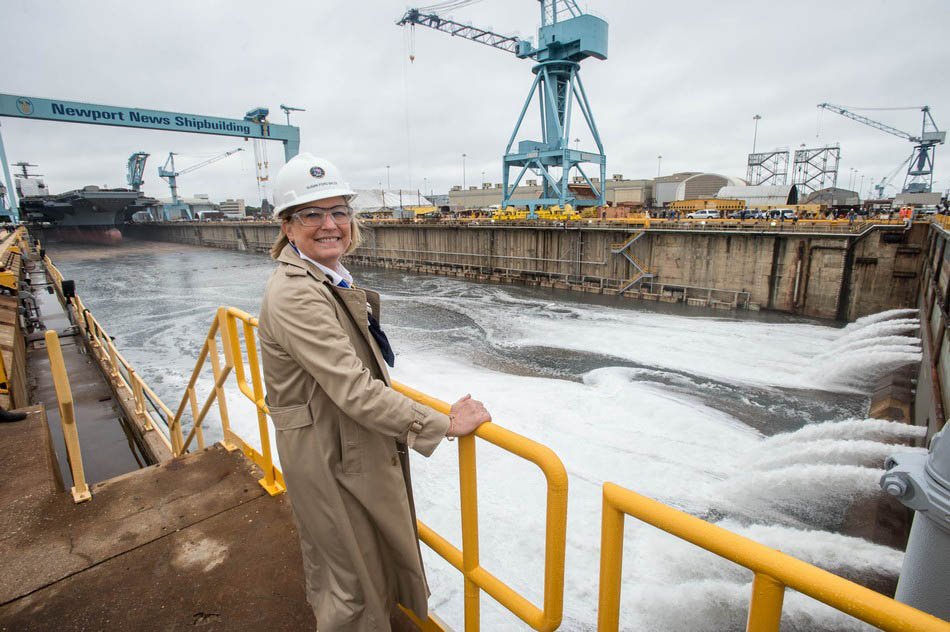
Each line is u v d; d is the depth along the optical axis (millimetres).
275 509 3400
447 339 23156
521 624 5973
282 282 1581
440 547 2107
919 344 17859
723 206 45438
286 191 1632
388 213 76062
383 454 1681
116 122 49125
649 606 6840
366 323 1685
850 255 25594
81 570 2863
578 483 10047
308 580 1898
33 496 3531
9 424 4602
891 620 958
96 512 3385
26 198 84188
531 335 23781
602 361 19453
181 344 23359
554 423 12914
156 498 3541
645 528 8219
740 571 7254
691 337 22750
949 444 1558
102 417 10789
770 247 28016
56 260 70000
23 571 2850
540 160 45219
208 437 12008
